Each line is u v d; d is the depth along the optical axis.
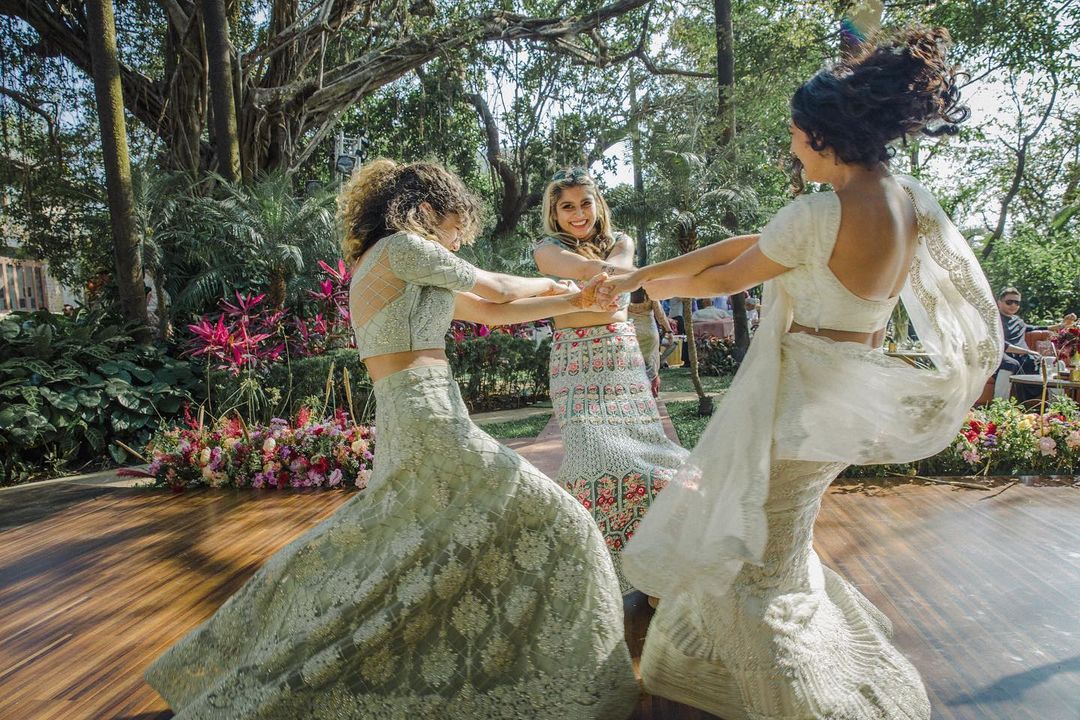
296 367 7.19
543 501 2.02
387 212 2.18
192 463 5.35
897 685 1.96
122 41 12.88
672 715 2.11
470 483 2.00
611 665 1.97
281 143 12.52
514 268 14.01
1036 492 4.30
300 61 12.76
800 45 15.05
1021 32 15.04
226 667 2.07
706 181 8.70
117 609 3.08
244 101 12.12
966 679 2.24
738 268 1.89
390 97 18.05
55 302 16.94
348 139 17.53
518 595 1.98
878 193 1.76
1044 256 13.11
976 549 3.36
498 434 7.31
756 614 1.79
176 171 10.57
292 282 9.04
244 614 2.07
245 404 6.80
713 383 11.24
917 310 1.90
